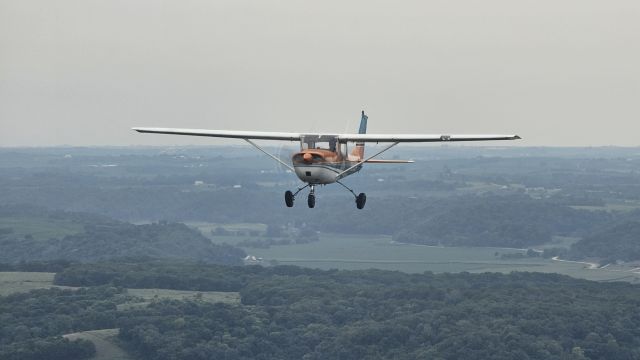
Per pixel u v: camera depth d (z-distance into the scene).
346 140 174.12
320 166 169.00
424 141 170.50
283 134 176.38
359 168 180.88
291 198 169.62
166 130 174.38
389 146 177.88
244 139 176.50
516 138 164.88
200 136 175.38
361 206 184.75
